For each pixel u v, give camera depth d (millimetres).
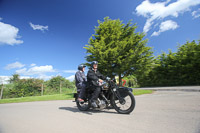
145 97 7777
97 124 2898
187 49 17844
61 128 2717
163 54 20500
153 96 8078
